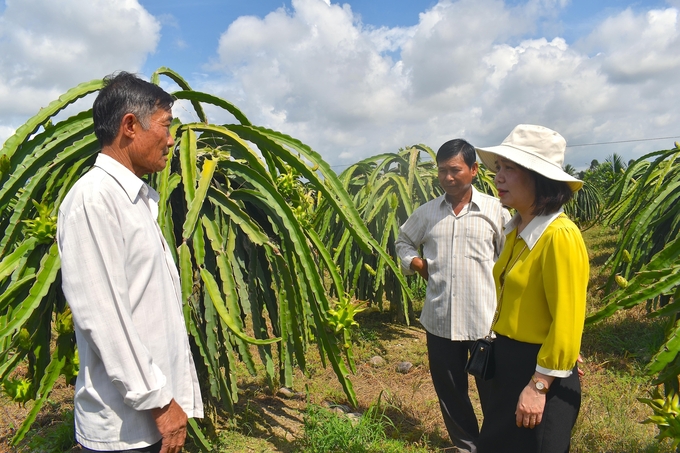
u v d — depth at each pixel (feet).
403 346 15.07
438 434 9.33
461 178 8.07
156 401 4.28
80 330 4.20
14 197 7.93
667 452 8.32
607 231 41.73
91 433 4.44
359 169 18.13
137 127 4.68
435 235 8.42
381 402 10.82
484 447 5.81
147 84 4.81
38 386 7.08
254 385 11.73
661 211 13.01
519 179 5.31
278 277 8.52
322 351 8.88
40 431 9.48
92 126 7.72
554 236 5.02
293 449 8.72
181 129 8.26
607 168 57.36
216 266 8.28
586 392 10.92
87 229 4.20
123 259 4.38
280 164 9.43
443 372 8.29
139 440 4.47
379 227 16.35
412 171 16.11
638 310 17.03
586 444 8.75
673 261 5.01
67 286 4.17
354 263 16.62
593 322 5.18
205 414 8.79
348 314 8.20
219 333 8.14
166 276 4.82
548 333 5.08
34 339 6.92
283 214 8.04
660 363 4.41
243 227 7.94
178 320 4.93
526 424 5.07
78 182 4.43
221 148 9.00
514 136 5.43
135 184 4.62
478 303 7.97
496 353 5.67
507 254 5.77
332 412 9.89
